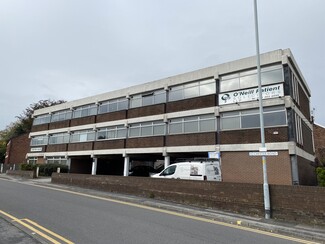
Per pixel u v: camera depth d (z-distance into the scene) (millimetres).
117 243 6461
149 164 37062
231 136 21562
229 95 22281
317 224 9148
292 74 21078
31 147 44656
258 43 12078
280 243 7258
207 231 8125
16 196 14180
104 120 32906
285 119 19344
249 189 11047
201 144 23188
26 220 8656
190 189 12984
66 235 7043
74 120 37344
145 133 28203
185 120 25047
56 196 14773
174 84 26500
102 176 18438
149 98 28859
